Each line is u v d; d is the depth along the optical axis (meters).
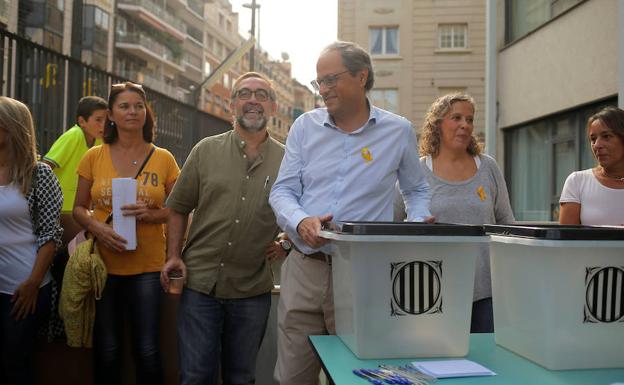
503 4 9.98
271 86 2.75
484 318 2.66
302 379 2.20
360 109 2.14
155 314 2.85
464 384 1.32
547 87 8.54
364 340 1.52
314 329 2.20
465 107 2.72
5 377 2.74
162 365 2.96
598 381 1.34
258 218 2.67
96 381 2.89
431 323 1.54
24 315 2.66
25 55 4.41
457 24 19.09
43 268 2.69
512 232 1.46
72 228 3.20
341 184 2.11
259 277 2.74
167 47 45.75
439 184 2.71
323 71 2.06
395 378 1.33
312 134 2.18
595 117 2.88
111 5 37.50
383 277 1.52
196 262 2.66
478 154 2.82
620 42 5.14
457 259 1.55
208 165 2.68
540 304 1.43
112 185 2.74
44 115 4.61
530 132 9.38
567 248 1.37
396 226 1.47
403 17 19.27
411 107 19.14
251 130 2.66
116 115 2.87
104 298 2.78
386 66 19.27
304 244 2.13
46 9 23.36
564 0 8.16
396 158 2.16
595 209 2.88
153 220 2.83
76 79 5.05
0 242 2.61
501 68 10.00
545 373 1.40
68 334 2.71
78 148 3.61
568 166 8.29
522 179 9.66
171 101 6.97
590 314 1.41
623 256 1.40
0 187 2.62
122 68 39.56
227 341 2.76
